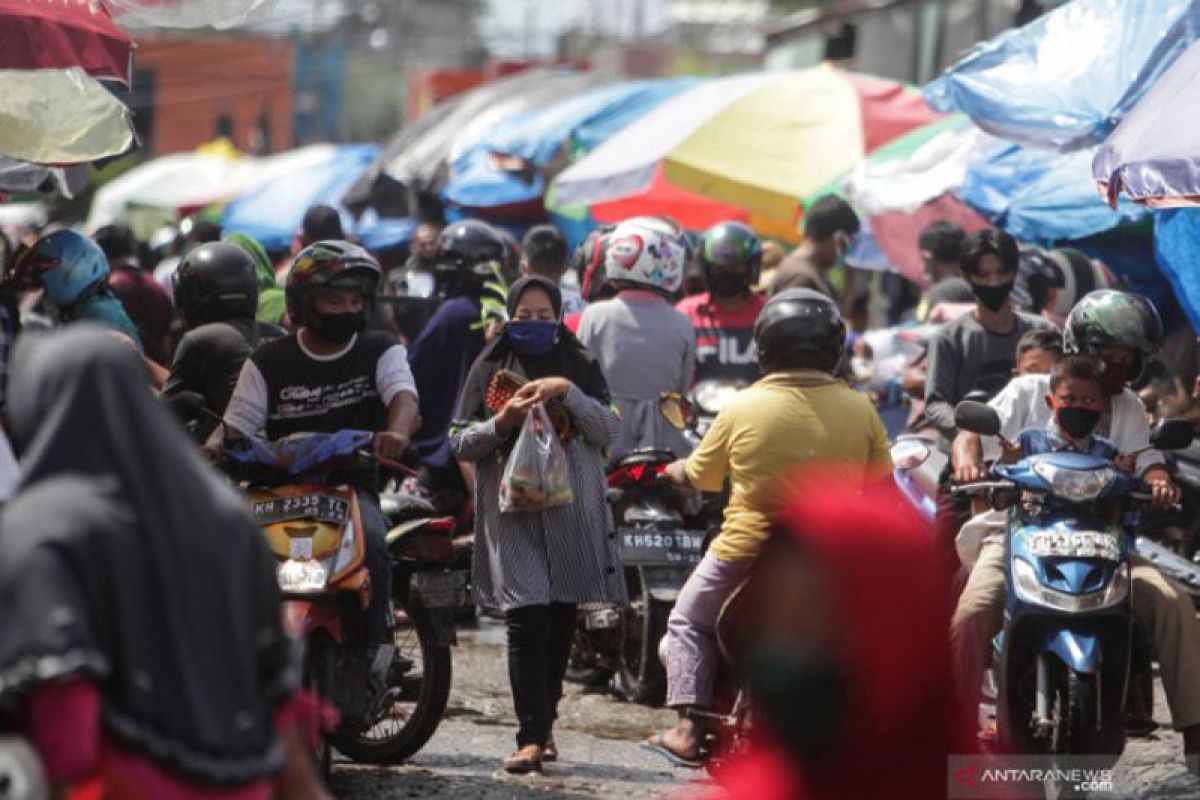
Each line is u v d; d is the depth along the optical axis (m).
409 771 18.16
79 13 18.81
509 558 18.09
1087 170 28.19
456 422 18.42
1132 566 16.62
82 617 8.24
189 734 8.49
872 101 35.53
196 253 19.20
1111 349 17.62
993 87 23.92
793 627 9.40
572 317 23.33
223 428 16.84
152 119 119.00
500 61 91.62
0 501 15.16
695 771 18.42
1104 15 23.88
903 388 26.17
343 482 16.55
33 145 19.11
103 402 8.54
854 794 9.38
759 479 16.28
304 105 119.56
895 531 9.38
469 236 25.12
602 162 35.59
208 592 8.68
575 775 18.11
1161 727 20.11
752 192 33.97
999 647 16.62
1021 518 16.23
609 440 18.44
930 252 30.73
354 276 16.53
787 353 16.53
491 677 23.42
